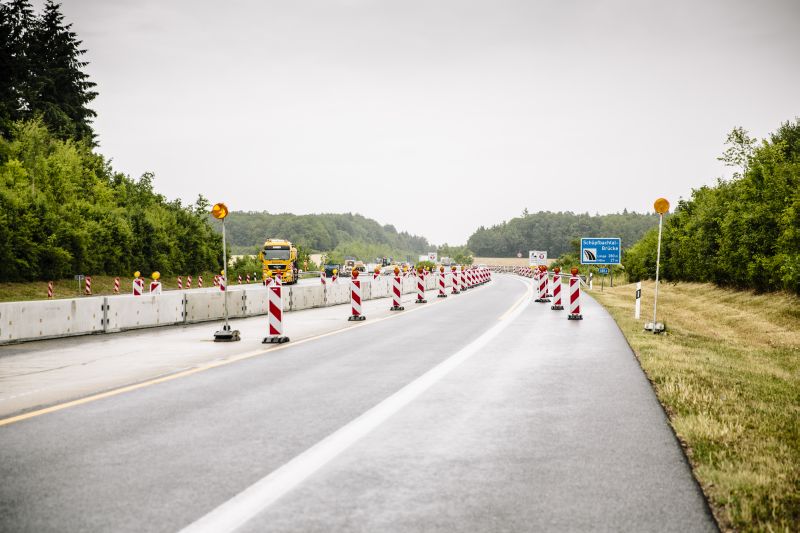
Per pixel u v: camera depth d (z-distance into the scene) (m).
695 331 19.05
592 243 39.25
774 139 32.09
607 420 6.11
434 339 12.91
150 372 9.05
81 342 12.93
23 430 5.75
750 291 29.80
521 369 9.16
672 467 4.65
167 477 4.43
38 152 47.22
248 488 4.20
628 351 11.07
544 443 5.30
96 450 5.10
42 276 36.59
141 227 48.91
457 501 3.97
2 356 10.86
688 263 37.50
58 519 3.69
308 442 5.34
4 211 33.66
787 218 23.33
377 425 5.92
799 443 5.28
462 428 5.82
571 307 17.36
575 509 3.83
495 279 61.62
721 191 33.84
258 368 9.32
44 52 63.06
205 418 6.20
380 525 3.60
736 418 6.09
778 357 12.67
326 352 11.04
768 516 3.68
